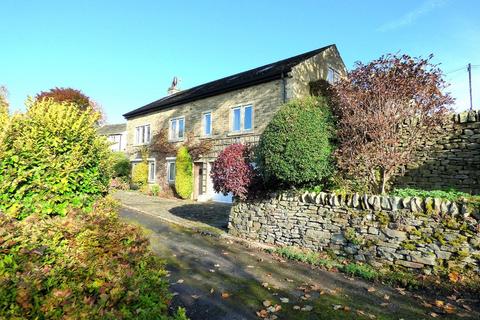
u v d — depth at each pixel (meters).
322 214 7.31
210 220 11.25
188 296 4.84
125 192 20.61
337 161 7.87
